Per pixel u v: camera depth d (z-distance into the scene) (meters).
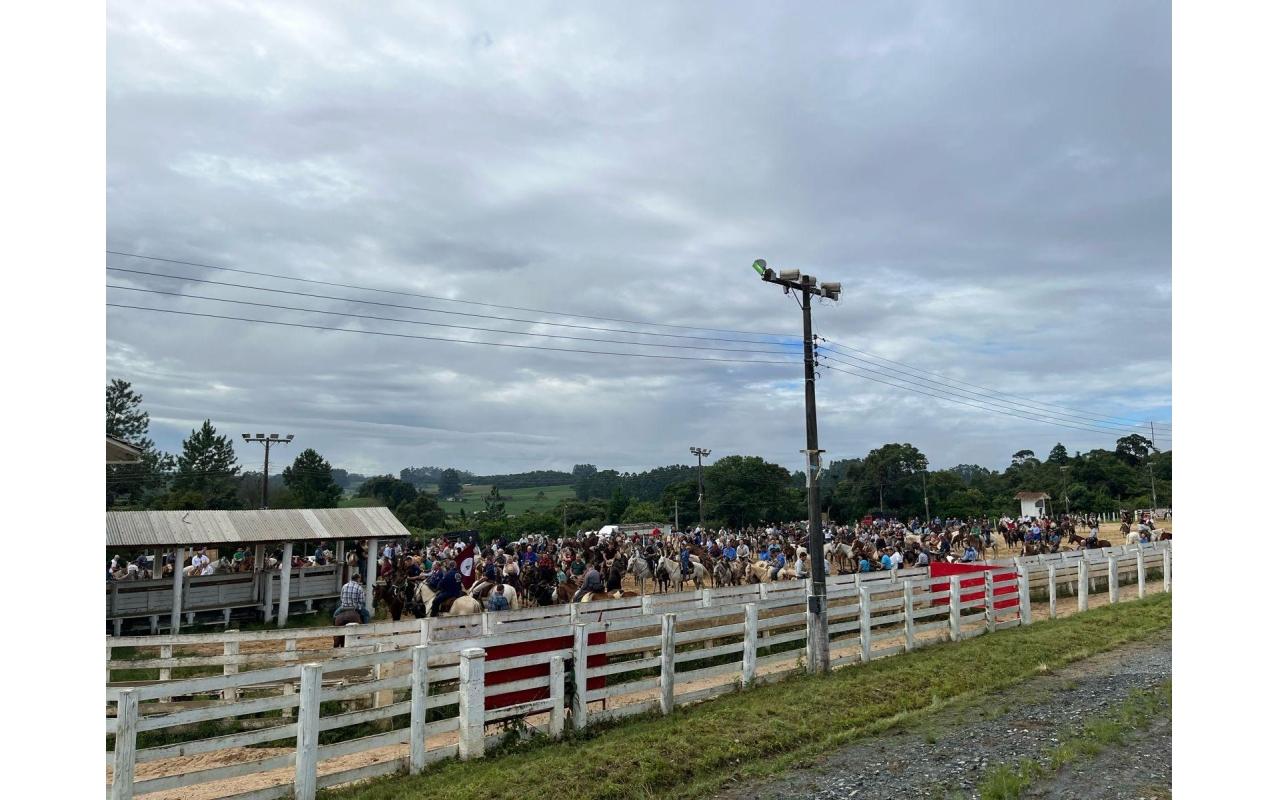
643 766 9.95
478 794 9.07
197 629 23.05
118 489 84.31
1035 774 9.44
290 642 15.86
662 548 37.84
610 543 36.59
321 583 26.44
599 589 23.12
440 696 10.58
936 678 14.45
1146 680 14.06
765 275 17.36
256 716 12.91
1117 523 81.69
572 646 12.19
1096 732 10.83
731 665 14.14
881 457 106.75
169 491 85.88
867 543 40.41
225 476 89.88
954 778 9.48
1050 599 22.97
